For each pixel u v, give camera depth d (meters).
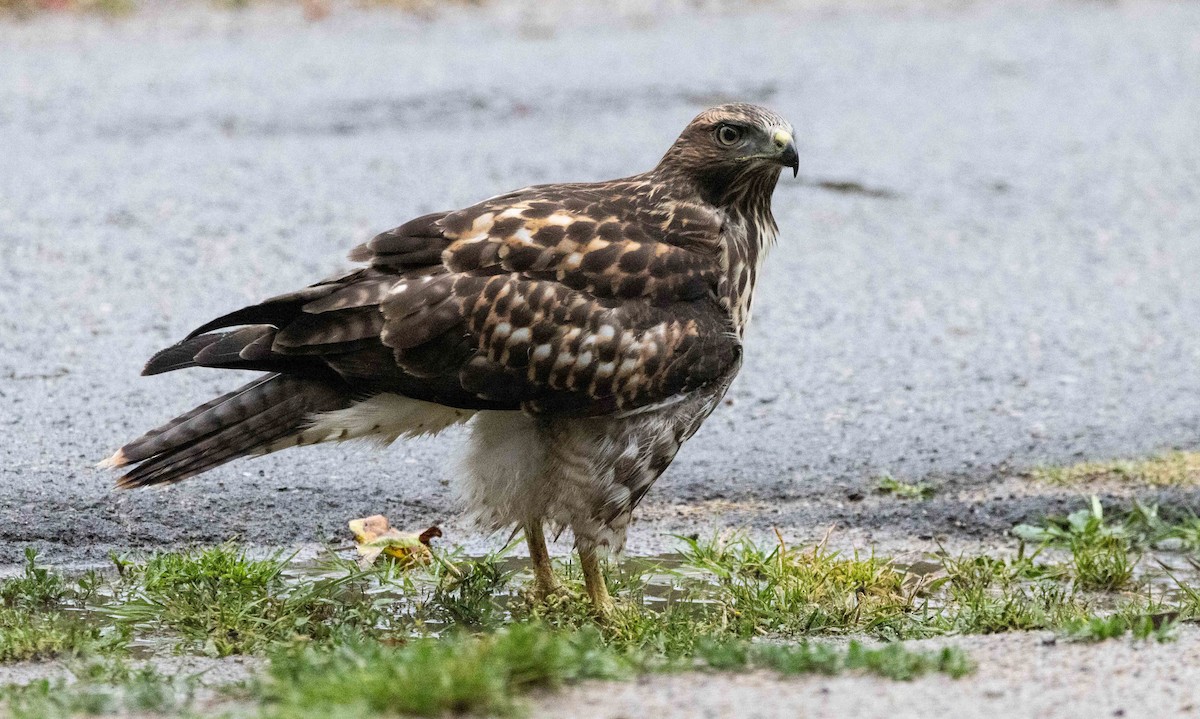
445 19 25.61
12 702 7.25
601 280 9.40
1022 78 23.42
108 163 18.30
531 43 24.22
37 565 10.16
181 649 8.71
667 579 10.45
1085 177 19.44
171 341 13.90
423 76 22.03
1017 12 27.59
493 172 18.31
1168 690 7.43
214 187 17.72
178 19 24.80
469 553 10.84
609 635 9.27
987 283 16.34
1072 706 7.22
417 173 18.28
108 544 10.49
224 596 9.30
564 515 9.71
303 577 10.11
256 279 15.42
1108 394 13.72
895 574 10.27
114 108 20.19
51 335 13.88
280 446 9.41
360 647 8.07
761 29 25.81
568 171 18.33
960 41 25.42
